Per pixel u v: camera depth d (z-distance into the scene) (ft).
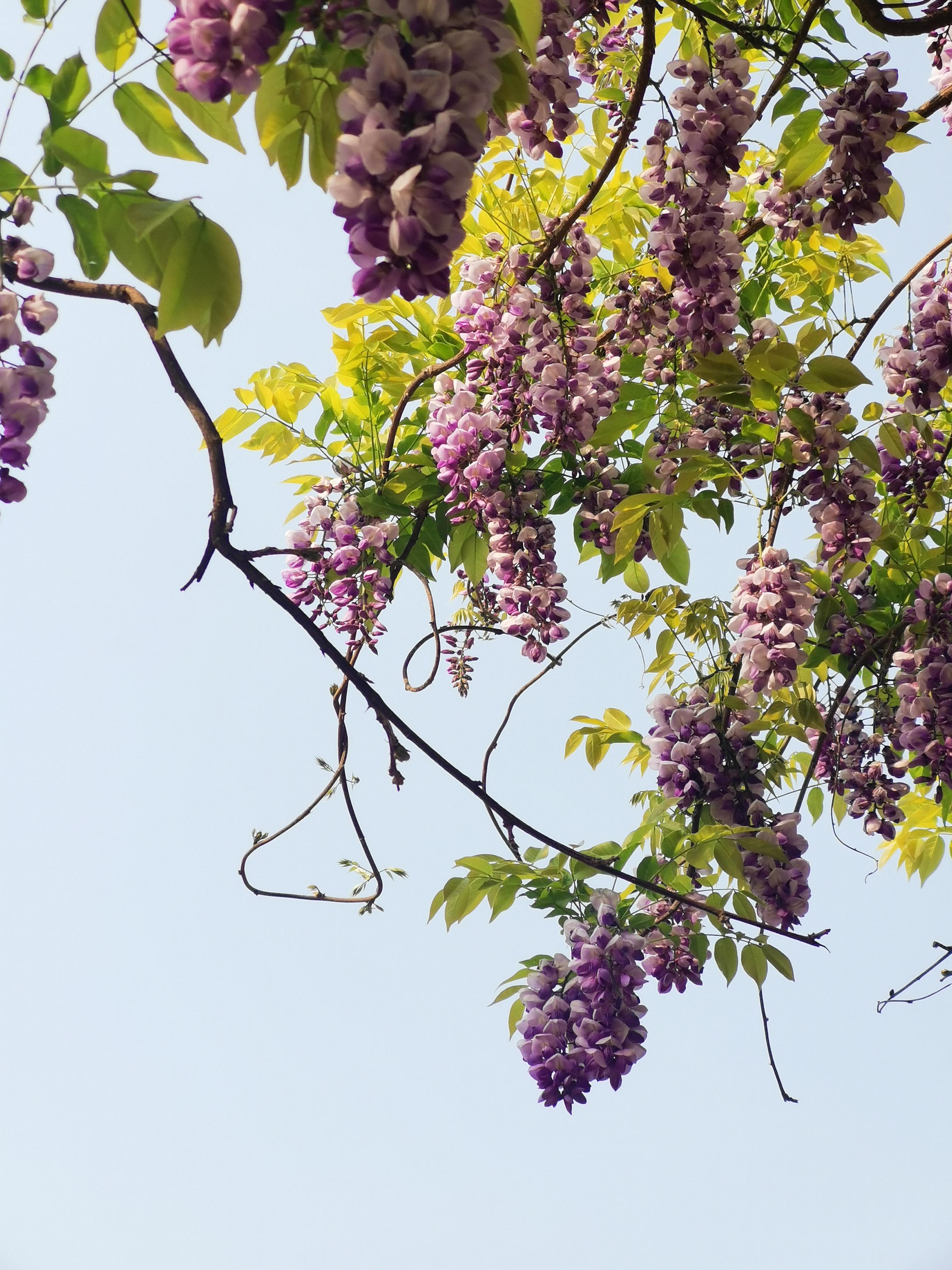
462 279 8.81
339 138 3.63
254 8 3.63
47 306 4.57
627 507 8.72
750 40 7.36
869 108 7.27
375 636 9.00
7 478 4.55
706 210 7.17
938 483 10.17
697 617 9.93
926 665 8.68
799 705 8.88
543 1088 9.06
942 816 11.76
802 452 7.89
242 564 5.20
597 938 9.30
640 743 10.61
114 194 4.23
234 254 4.30
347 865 7.68
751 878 9.20
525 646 8.84
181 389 4.88
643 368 9.89
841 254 9.64
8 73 4.40
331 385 10.89
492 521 8.87
